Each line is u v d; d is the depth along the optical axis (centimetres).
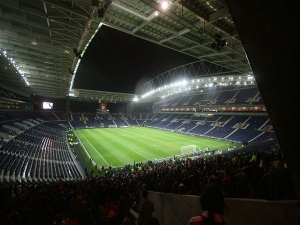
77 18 1717
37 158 2502
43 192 857
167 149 3744
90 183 1340
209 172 1082
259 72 227
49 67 3291
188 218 444
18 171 1834
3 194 374
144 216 429
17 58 2950
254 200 282
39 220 312
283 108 208
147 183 1062
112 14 1747
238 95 5475
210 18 1706
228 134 4662
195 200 416
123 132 6100
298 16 195
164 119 7512
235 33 1977
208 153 3322
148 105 9581
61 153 3188
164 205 596
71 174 2320
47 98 7312
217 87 6131
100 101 7962
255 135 4191
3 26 1983
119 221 594
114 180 1470
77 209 204
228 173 641
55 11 1705
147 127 7575
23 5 1606
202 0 1531
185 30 1961
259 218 270
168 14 1530
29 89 5316
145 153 3444
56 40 2259
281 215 245
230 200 314
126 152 3503
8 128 3438
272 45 215
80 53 2322
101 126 7350
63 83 4503
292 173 202
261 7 223
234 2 249
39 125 5062
